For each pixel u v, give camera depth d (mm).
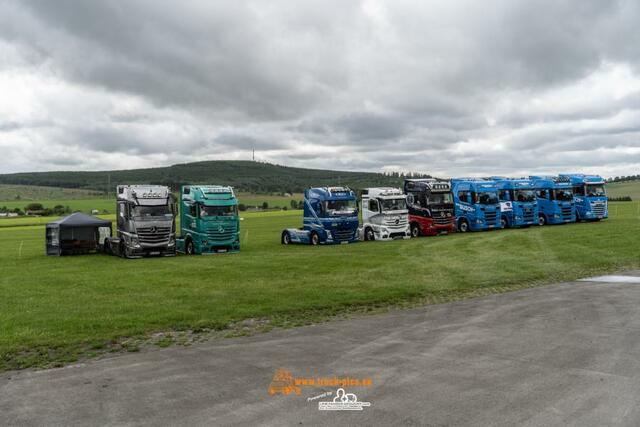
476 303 13938
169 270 22719
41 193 187750
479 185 40938
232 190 32281
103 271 23078
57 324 12312
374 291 15883
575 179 45594
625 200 103312
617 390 7207
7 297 16406
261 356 9406
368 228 36781
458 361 8727
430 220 37531
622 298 13930
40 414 6891
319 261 24375
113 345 10594
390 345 9891
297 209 120500
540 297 14461
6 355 9945
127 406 7082
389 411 6668
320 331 11250
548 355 8945
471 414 6504
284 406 6938
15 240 48125
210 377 8250
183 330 11773
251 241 39156
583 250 25297
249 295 15734
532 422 6227
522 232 37750
